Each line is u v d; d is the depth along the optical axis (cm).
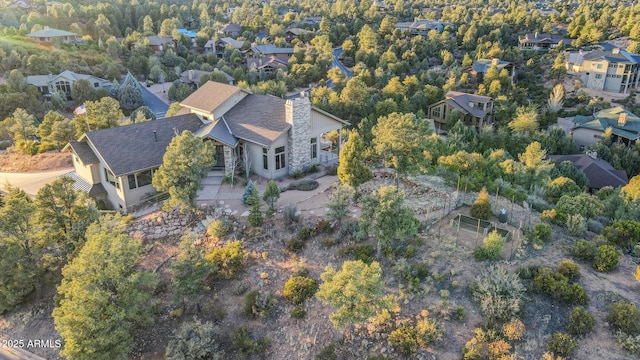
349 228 2580
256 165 3591
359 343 1953
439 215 2744
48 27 10194
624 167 5428
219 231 2695
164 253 2691
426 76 7938
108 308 1992
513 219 2684
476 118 6506
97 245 2078
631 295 2022
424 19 13612
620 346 1772
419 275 2186
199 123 3775
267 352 2042
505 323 1889
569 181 3359
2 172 4306
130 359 2112
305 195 3156
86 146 3347
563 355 1748
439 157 3534
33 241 2580
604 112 6700
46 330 2405
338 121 3856
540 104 7681
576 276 2141
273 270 2434
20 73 7138
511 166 3606
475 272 2189
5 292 2439
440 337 1875
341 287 1862
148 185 3275
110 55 9694
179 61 9894
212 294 2350
